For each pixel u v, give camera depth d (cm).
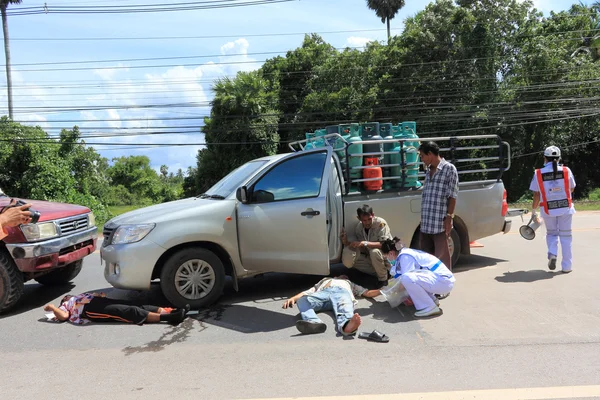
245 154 3050
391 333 458
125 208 4991
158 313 516
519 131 2980
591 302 527
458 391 335
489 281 637
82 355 431
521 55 2962
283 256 558
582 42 3294
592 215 1490
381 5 4622
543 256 798
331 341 444
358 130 648
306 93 3366
